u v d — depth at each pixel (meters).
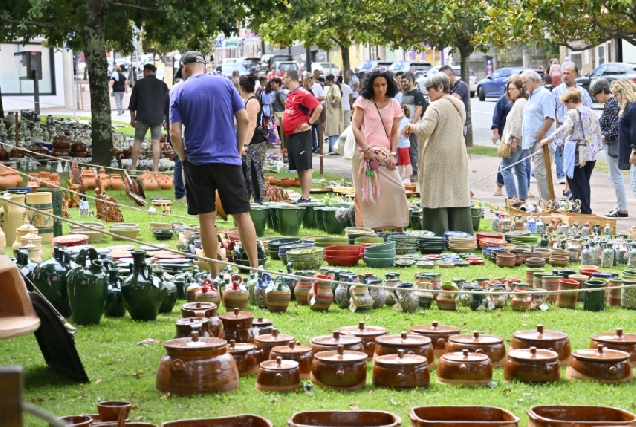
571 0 18.75
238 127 9.79
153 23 23.77
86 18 22.33
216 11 21.97
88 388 6.30
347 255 11.44
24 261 8.45
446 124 12.88
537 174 15.70
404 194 13.11
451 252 12.48
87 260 8.45
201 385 6.00
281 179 20.05
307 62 40.69
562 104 17.89
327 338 6.62
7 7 22.59
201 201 9.55
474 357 6.26
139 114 20.14
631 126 14.64
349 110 28.11
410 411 5.15
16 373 2.88
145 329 8.05
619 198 15.50
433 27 28.48
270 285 8.72
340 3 29.31
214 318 7.03
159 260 10.24
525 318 8.59
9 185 16.30
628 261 11.46
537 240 13.10
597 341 6.66
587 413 5.17
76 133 25.95
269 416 5.56
